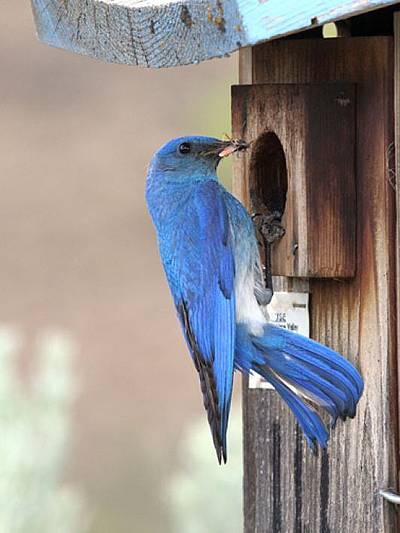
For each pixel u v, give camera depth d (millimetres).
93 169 26266
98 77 28984
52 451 13367
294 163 9477
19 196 25797
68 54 30047
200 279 9688
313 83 9477
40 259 24125
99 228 24969
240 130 9719
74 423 19328
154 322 22328
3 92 28969
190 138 10008
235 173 9953
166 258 9883
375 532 9617
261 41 8867
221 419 9391
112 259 24062
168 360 21234
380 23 10094
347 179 9445
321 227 9453
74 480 17812
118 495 17516
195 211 9812
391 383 9469
